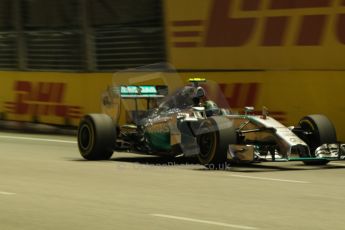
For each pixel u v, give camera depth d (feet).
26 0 182.39
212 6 146.72
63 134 166.61
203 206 72.90
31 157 118.62
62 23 176.55
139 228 62.90
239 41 142.31
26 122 178.91
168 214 68.85
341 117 127.65
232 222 65.05
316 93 130.93
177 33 153.48
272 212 69.72
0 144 142.92
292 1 134.00
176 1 153.48
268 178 92.43
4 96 185.16
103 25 169.07
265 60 138.21
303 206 72.84
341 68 127.34
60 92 171.01
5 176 95.09
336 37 127.75
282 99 135.74
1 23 189.47
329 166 106.01
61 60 176.96
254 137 102.78
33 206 73.67
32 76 178.19
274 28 136.87
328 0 128.77
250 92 140.46
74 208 72.23
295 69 133.80
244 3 141.49
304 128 104.99
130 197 78.33
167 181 89.81
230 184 87.20
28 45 182.80
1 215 69.41
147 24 160.56
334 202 75.10
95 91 163.02
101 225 64.34
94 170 100.68
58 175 95.76
